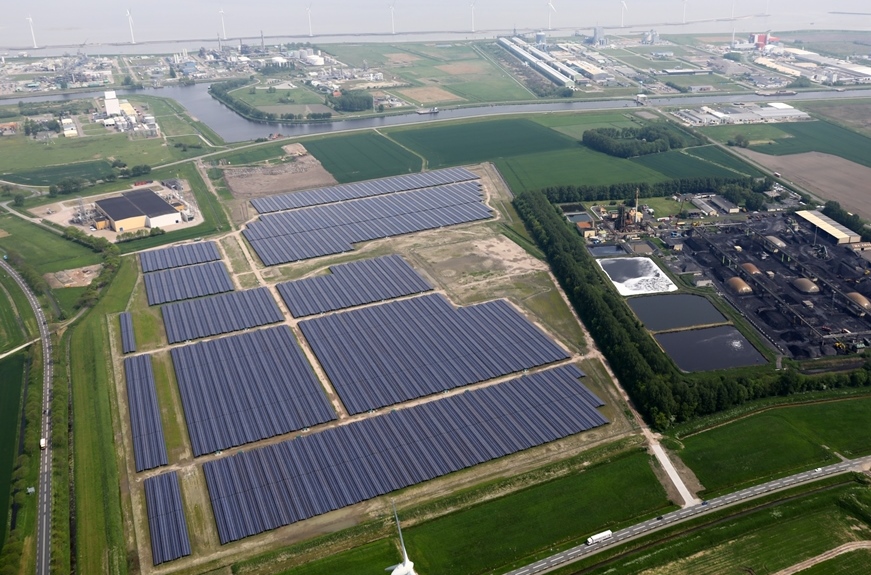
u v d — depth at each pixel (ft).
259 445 574.15
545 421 591.78
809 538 470.39
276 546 476.54
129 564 466.70
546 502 508.94
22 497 515.91
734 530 476.54
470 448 562.25
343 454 558.15
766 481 522.06
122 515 508.12
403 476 534.37
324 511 504.43
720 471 533.55
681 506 501.97
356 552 468.75
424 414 603.26
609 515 496.64
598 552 465.47
